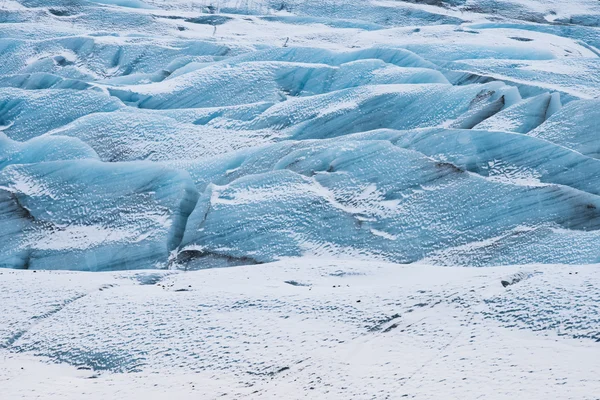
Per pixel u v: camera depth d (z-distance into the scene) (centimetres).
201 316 2156
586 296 1889
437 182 3172
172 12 7344
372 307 2072
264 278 2473
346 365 1803
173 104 4725
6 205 3572
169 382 1847
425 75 4588
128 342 2075
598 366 1591
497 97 3991
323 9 7662
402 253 2944
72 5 7169
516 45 5575
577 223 2861
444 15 7419
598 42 6494
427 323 1939
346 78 4784
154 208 3453
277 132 4150
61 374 1984
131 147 4103
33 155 4041
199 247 3155
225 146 4075
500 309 1928
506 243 2844
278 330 2019
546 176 3170
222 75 4891
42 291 2484
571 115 3547
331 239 3055
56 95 4691
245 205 3266
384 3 7788
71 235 3406
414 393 1612
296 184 3328
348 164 3381
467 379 1630
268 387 1759
